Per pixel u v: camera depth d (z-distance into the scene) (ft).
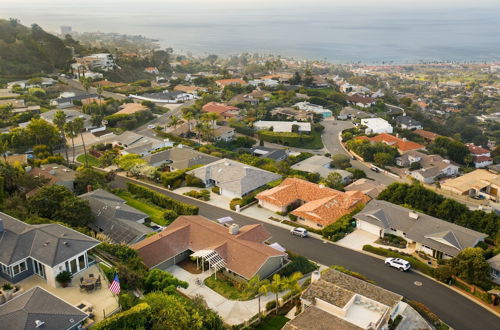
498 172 426.92
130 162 313.12
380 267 203.00
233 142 437.99
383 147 429.79
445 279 189.06
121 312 132.98
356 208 253.85
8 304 129.29
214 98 603.26
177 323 133.08
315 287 162.09
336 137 499.92
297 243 225.76
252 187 285.43
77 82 649.20
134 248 190.80
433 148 466.70
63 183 262.88
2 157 324.60
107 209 224.53
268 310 164.96
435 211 249.75
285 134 466.70
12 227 172.04
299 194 276.00
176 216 247.09
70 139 410.11
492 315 168.14
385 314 147.23
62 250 157.17
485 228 232.12
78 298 146.82
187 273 190.80
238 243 197.67
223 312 163.73
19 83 570.46
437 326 158.81
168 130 449.48
